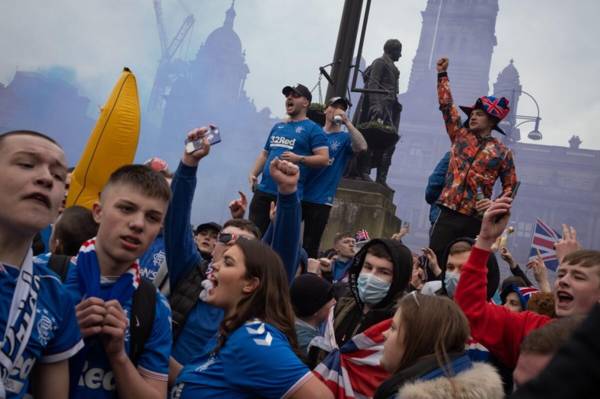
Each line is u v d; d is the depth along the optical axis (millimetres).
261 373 2693
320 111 9883
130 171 2760
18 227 2123
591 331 1177
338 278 6516
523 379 2217
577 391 1153
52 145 2217
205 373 2818
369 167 11406
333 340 3676
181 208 3785
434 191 7078
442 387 2219
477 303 3396
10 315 2082
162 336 2773
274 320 2924
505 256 5848
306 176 6766
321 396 2680
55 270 2746
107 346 2525
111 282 2719
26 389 2219
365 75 12242
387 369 2711
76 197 5117
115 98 5207
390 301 3682
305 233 6945
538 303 4133
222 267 3000
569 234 3783
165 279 4008
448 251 4352
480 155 6426
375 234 10570
